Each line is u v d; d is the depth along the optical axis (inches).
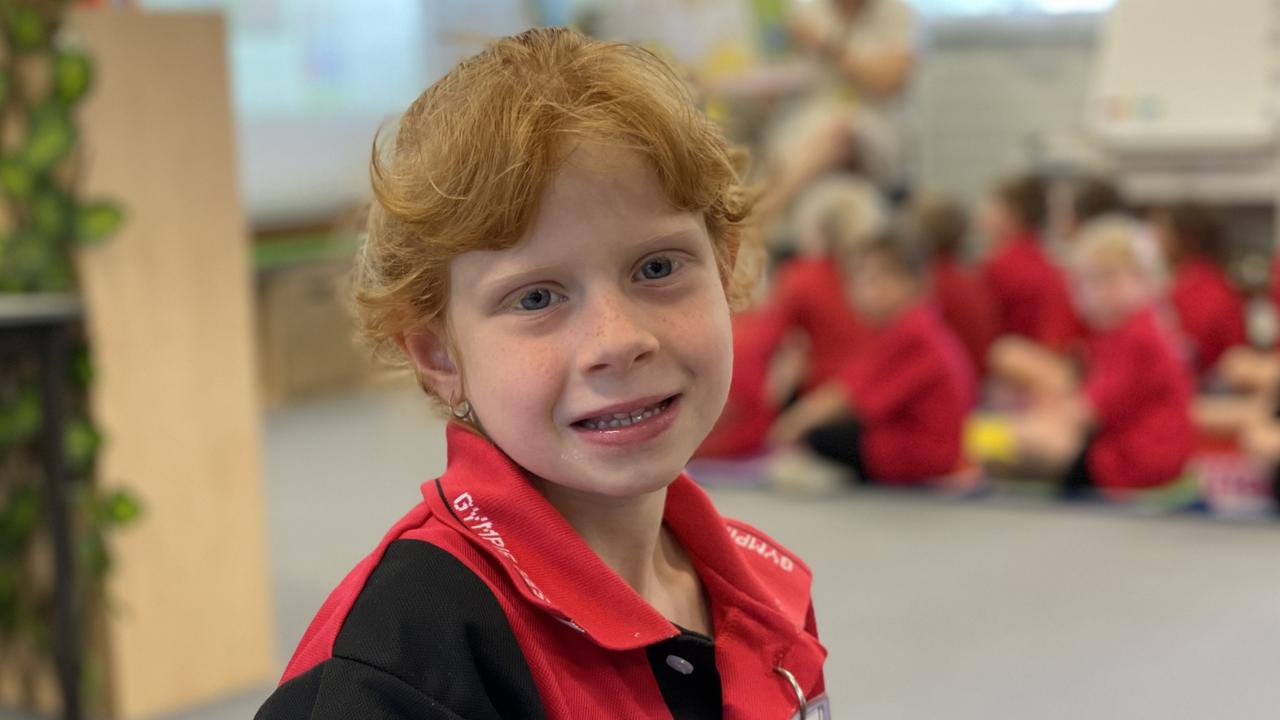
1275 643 107.3
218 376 103.5
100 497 98.2
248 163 228.1
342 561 138.0
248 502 105.7
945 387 155.0
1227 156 172.9
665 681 25.9
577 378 23.6
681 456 24.4
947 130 222.8
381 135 26.1
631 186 23.3
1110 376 147.3
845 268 171.5
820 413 165.3
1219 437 151.2
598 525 26.7
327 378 235.1
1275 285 156.0
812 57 202.4
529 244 23.3
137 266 98.7
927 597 121.1
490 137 23.0
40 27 94.4
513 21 243.4
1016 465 154.9
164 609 101.5
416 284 24.9
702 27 209.9
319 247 234.1
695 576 29.4
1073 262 170.1
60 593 92.0
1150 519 141.9
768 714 27.5
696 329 24.2
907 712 96.2
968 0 220.4
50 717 101.0
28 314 88.0
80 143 95.3
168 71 99.1
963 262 198.5
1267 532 136.3
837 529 143.9
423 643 23.4
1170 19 174.2
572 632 25.0
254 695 104.4
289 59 233.6
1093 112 185.3
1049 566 128.7
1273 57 168.9
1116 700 97.4
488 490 25.3
